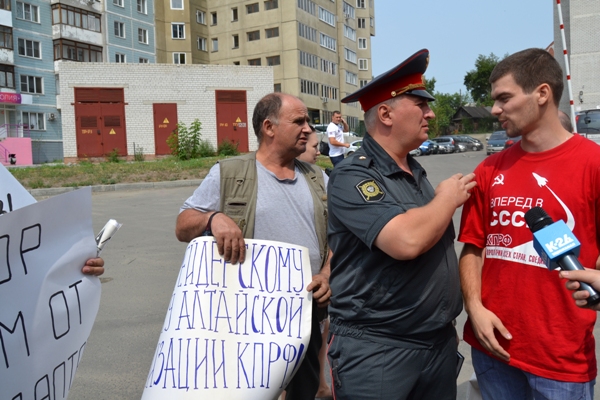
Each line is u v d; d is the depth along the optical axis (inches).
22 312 72.1
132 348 166.2
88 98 1021.2
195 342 85.7
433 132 2950.3
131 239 323.0
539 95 79.0
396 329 80.5
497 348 82.1
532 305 79.6
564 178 77.8
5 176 80.0
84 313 81.8
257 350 86.8
